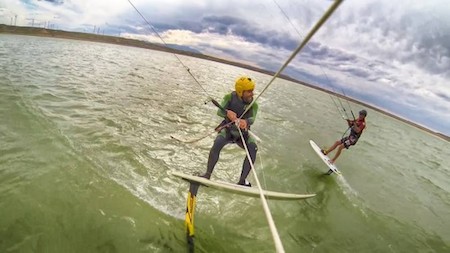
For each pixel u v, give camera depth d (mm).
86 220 4000
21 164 5031
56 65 16000
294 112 19328
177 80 20812
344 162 10578
